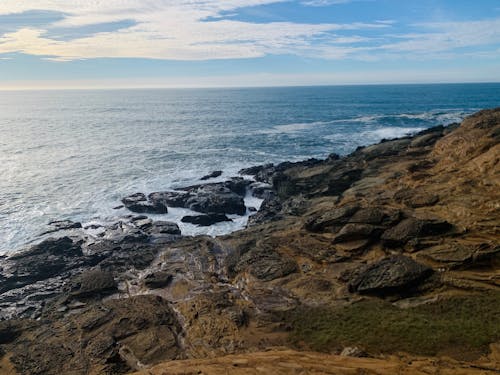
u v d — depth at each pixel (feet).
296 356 45.57
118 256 95.55
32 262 94.22
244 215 132.36
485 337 47.80
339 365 41.96
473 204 77.05
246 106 611.47
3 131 336.29
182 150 236.02
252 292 69.36
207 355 52.54
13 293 83.82
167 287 76.33
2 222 124.36
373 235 76.64
